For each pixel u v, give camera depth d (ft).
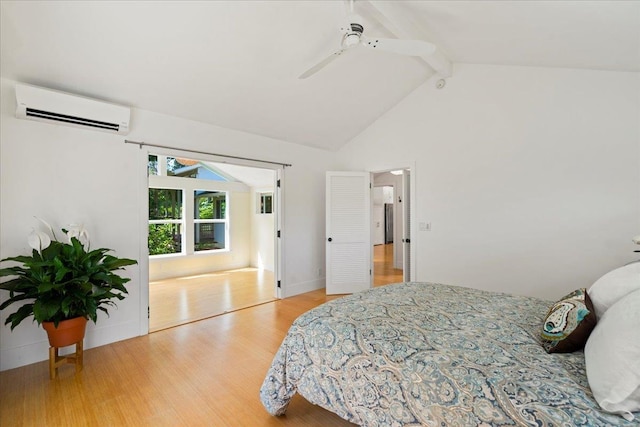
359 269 16.02
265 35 8.98
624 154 9.44
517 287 11.37
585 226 10.07
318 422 6.04
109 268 8.17
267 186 23.40
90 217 9.51
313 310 6.34
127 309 10.14
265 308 13.44
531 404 3.27
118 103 9.94
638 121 9.22
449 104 13.05
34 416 6.17
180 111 11.23
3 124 8.16
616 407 2.98
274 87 11.39
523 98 11.20
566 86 10.35
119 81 9.23
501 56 10.71
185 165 22.25
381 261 26.18
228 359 8.63
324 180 17.39
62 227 9.02
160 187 20.13
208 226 23.31
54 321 7.38
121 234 10.10
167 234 20.99
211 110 11.66
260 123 13.38
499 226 11.78
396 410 4.19
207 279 19.77
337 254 15.89
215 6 7.72
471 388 3.68
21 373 7.88
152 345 9.59
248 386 7.28
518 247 11.35
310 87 11.96
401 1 7.95
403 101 14.62
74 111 8.77
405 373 4.24
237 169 22.02
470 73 12.42
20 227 8.36
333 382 5.03
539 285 10.93
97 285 8.12
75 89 8.99
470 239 12.50
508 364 3.99
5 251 8.16
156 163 20.63
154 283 18.58
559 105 10.48
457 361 4.10
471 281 12.47
